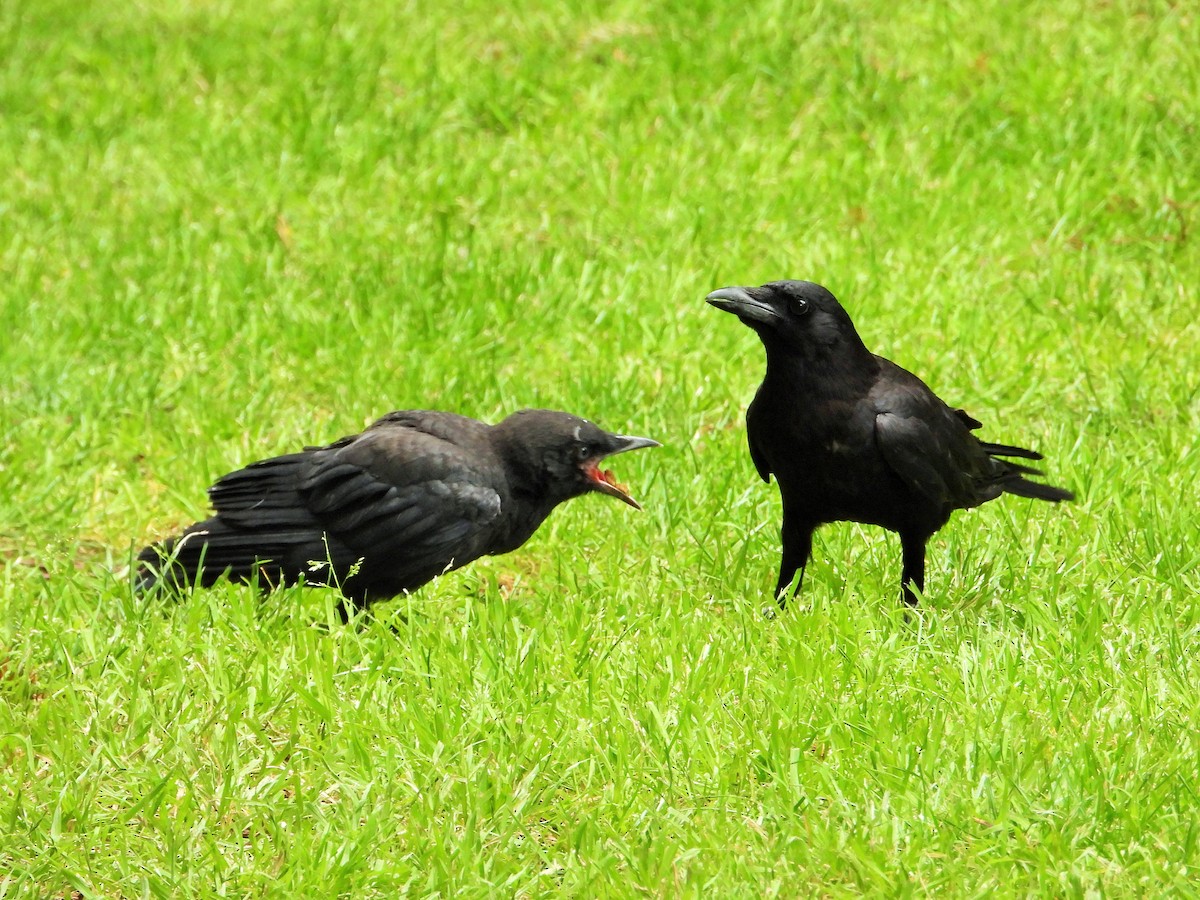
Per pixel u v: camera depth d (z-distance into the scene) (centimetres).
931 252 1486
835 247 1488
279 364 1352
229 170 1752
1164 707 809
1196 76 1714
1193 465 1112
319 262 1541
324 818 741
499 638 909
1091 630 888
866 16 1923
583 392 1269
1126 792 727
